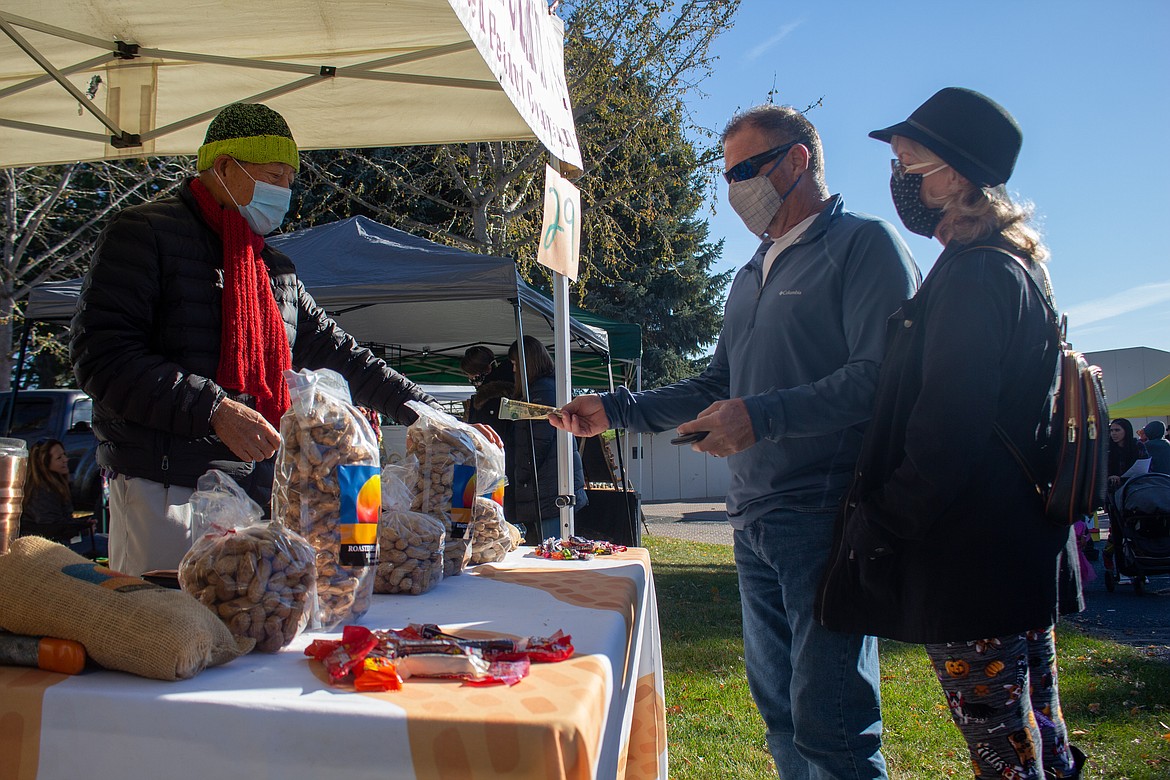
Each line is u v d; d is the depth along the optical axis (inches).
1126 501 323.6
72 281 235.0
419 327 318.3
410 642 40.8
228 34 103.3
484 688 37.0
